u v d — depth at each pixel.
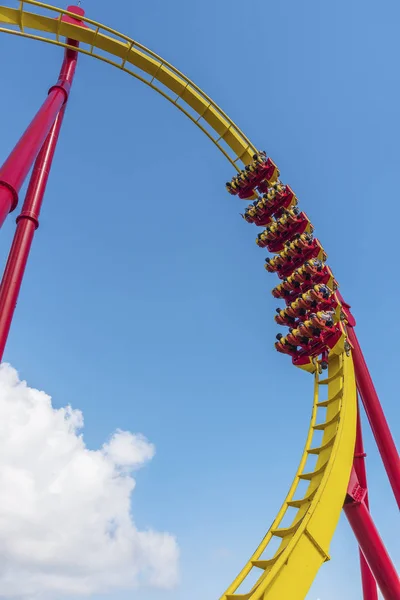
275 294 23.06
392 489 20.27
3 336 14.26
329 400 19.19
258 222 26.91
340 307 20.89
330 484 15.66
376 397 21.34
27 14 24.09
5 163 15.27
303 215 24.72
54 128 20.62
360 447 19.38
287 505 16.61
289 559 13.88
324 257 23.42
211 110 27.84
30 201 17.64
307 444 18.38
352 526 17.45
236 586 14.80
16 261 15.98
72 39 25.22
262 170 26.73
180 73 26.72
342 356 20.11
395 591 16.89
